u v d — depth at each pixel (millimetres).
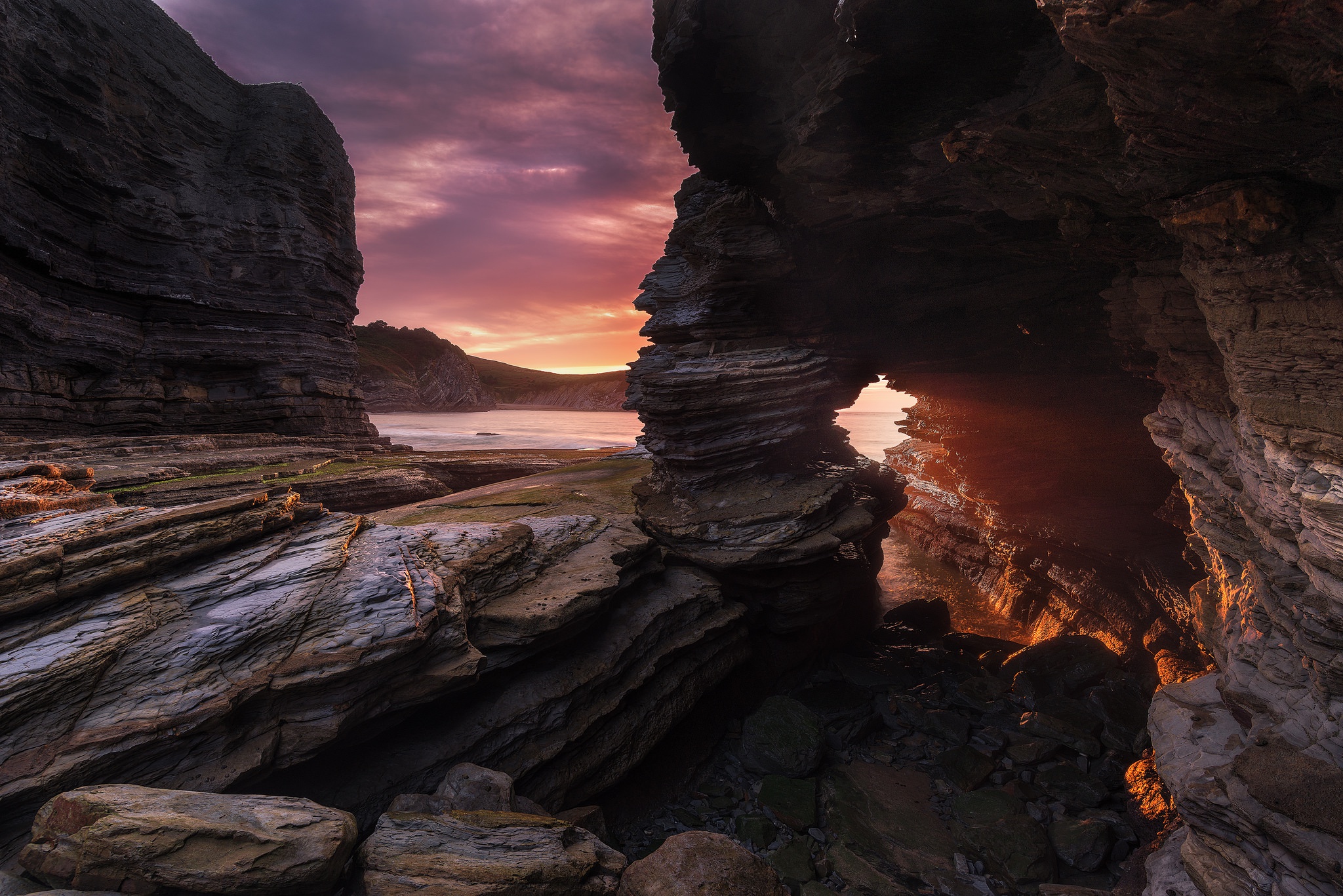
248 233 28125
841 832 12234
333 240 32406
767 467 21016
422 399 173125
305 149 30453
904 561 34625
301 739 8555
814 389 20422
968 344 25266
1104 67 6469
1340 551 7469
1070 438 26141
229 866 6102
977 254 19844
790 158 14547
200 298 26141
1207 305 9938
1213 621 13133
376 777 9641
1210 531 12508
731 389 19375
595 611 12945
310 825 6859
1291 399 8359
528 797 11047
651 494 20656
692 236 19984
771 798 13094
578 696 12273
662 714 14023
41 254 20188
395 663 9391
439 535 13305
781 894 8539
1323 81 5457
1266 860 8102
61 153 21094
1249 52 5527
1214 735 10117
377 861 7160
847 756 15008
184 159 26438
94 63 22297
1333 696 8930
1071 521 24875
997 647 21594
